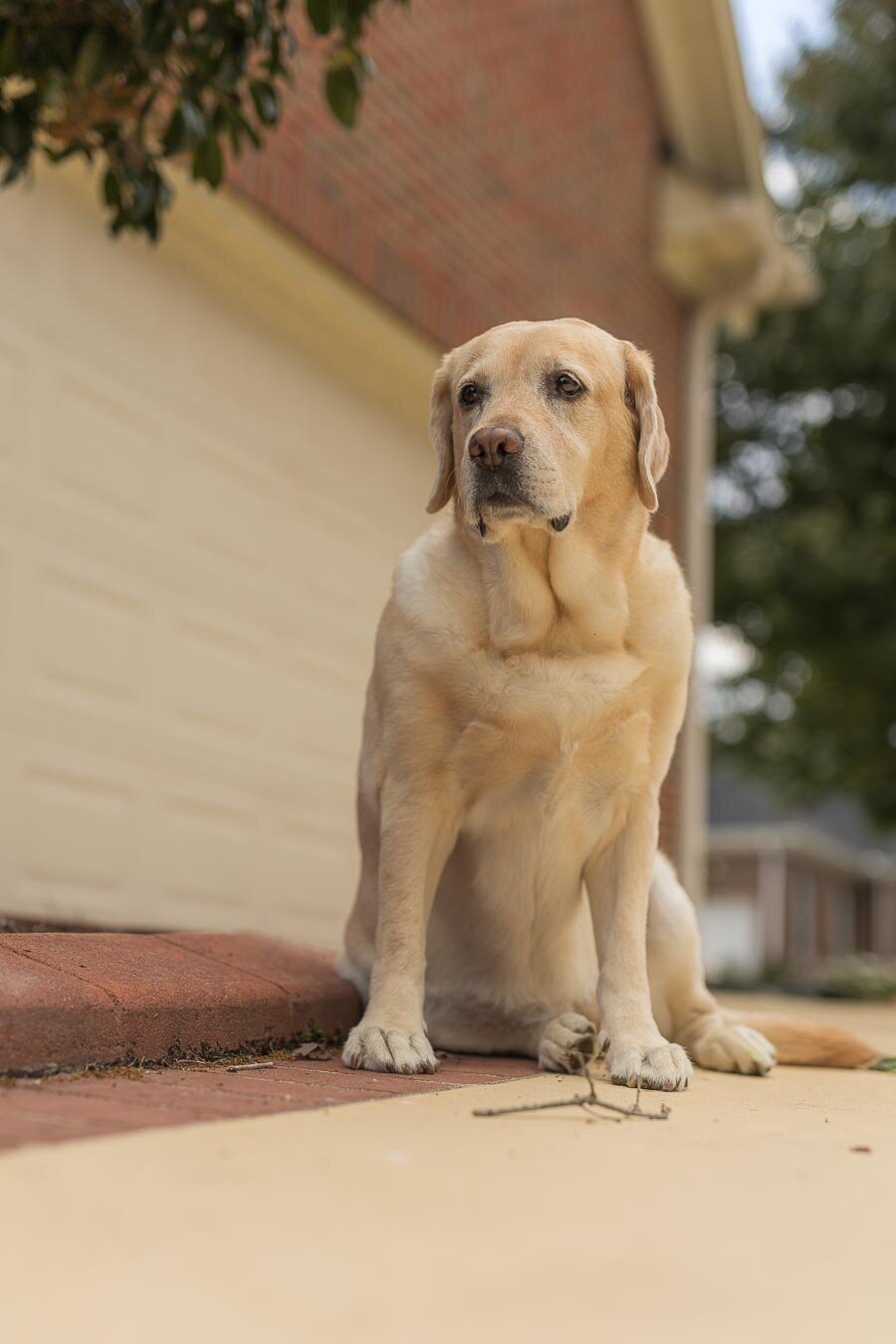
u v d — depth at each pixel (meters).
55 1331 1.17
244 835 6.35
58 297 5.47
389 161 6.84
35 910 5.24
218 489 6.27
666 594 3.18
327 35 3.51
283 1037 3.08
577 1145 2.08
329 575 6.96
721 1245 1.57
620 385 3.16
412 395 7.49
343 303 6.64
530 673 3.01
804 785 18.45
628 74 9.24
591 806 3.15
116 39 3.32
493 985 3.36
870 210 16.05
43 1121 1.91
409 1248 1.45
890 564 15.63
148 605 5.85
